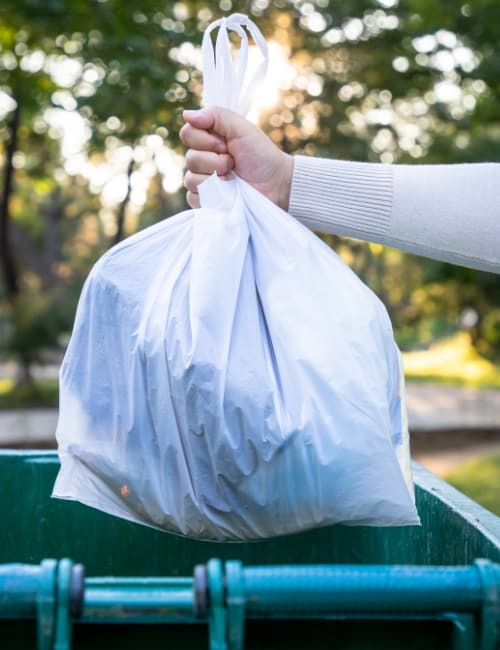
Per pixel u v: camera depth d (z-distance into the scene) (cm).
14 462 188
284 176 152
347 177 149
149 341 134
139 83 695
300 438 126
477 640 89
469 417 1104
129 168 830
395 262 1678
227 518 131
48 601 84
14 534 186
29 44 821
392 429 142
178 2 770
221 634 85
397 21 830
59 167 1341
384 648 96
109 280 143
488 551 124
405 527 169
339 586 87
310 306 137
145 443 134
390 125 888
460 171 148
